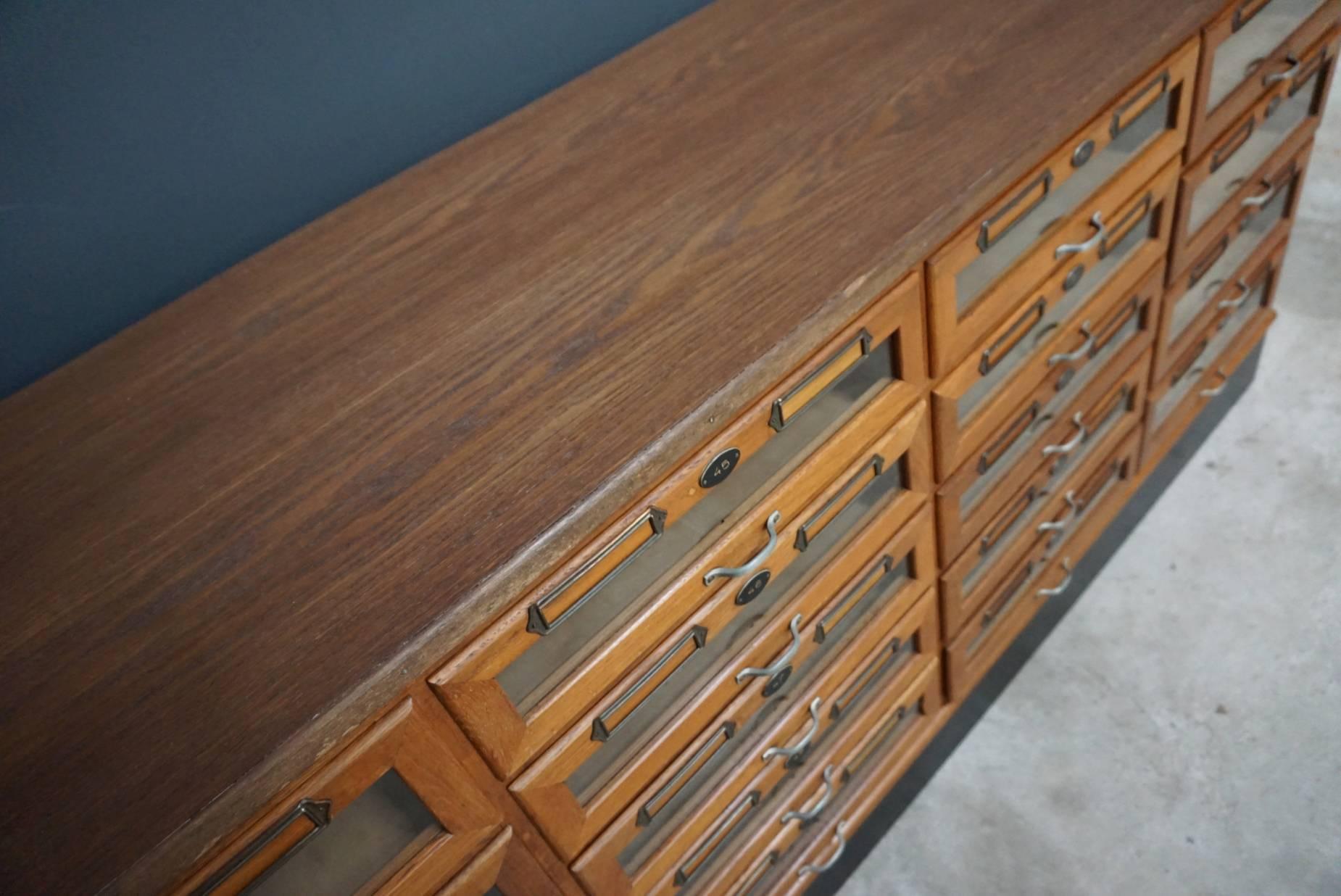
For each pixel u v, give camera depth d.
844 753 1.21
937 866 1.37
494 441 0.74
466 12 1.08
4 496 0.80
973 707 1.49
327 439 0.78
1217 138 1.19
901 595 1.14
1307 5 1.19
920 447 1.01
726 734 0.98
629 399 0.74
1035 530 1.33
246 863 0.63
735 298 0.80
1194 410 1.59
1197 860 1.30
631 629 0.79
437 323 0.86
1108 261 1.18
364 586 0.66
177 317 0.95
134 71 0.91
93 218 0.94
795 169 0.92
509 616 0.69
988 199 0.87
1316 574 1.55
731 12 1.20
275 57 0.98
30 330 0.94
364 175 1.09
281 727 0.60
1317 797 1.33
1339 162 2.15
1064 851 1.35
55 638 0.68
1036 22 1.03
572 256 0.89
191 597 0.69
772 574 0.91
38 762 0.61
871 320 0.84
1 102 0.85
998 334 1.02
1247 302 1.63
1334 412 1.74
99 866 0.56
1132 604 1.58
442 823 0.74
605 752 0.89
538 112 1.11
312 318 0.91
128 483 0.79
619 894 0.95
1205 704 1.44
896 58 1.03
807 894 1.34
